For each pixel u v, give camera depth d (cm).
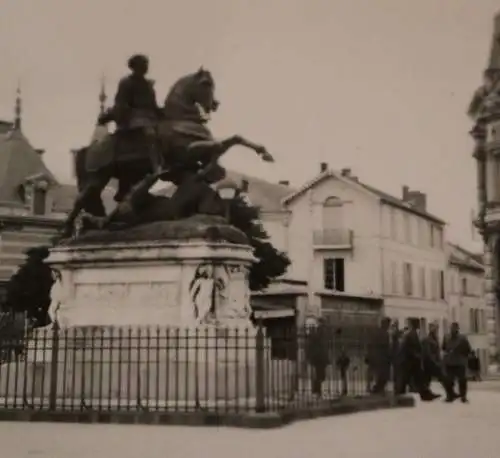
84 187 1523
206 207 1453
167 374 1195
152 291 1390
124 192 1530
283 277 4222
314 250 4628
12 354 1570
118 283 1416
